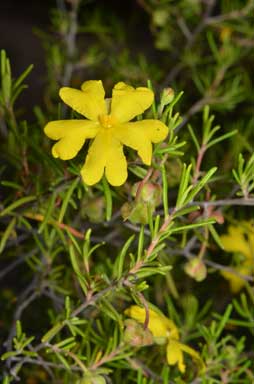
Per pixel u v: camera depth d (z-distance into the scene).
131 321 0.17
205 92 0.27
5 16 0.54
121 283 0.16
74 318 0.17
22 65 0.48
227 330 0.24
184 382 0.19
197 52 0.32
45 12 0.55
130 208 0.17
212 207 0.19
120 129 0.15
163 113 0.17
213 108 0.27
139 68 0.31
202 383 0.18
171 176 0.19
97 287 0.17
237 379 0.20
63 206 0.17
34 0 0.55
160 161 0.17
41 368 0.23
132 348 0.19
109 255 0.25
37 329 0.26
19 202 0.19
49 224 0.20
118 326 0.18
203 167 0.26
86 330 0.19
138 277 0.16
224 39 0.29
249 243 0.21
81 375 0.19
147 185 0.17
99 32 0.34
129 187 0.18
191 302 0.22
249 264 0.21
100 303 0.17
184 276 0.25
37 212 0.19
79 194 0.18
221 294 0.25
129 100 0.16
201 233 0.20
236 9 0.30
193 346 0.23
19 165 0.21
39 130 0.23
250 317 0.20
